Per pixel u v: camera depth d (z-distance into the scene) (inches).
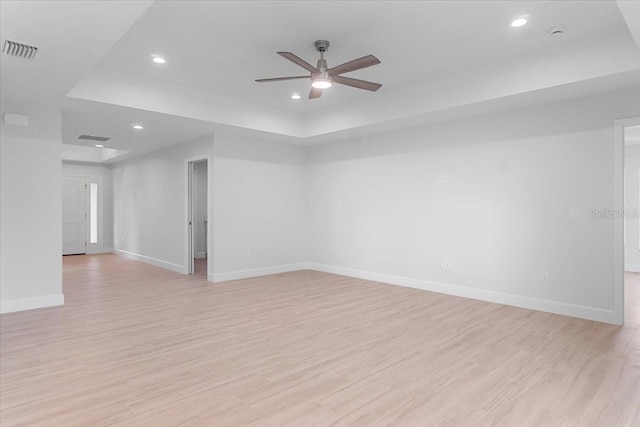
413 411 86.8
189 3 115.6
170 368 110.0
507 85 160.2
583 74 140.4
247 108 224.1
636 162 289.3
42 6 91.2
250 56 157.1
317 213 284.0
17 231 170.4
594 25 131.2
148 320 157.2
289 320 157.5
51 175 178.4
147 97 183.2
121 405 89.0
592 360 115.9
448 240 207.5
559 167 168.2
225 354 120.7
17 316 162.4
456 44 146.6
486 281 192.1
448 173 207.2
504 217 185.5
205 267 301.4
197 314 166.2
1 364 112.3
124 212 363.3
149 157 315.9
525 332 142.3
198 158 254.2
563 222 167.3
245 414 85.2
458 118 200.2
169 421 82.2
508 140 184.1
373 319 159.0
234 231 248.1
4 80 141.5
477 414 85.6
